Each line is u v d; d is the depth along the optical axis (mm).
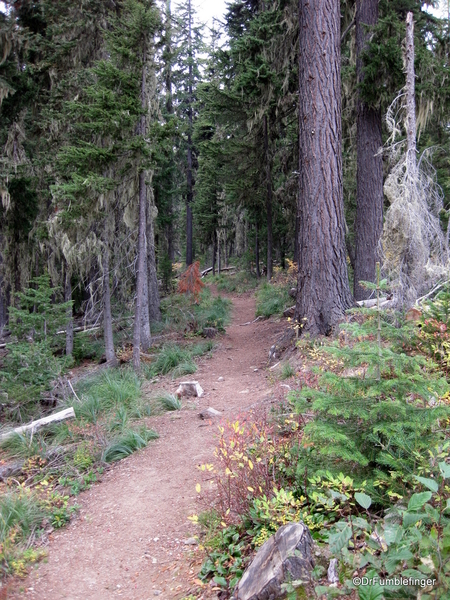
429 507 2570
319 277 9148
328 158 9156
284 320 14633
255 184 21297
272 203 23219
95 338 15109
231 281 29297
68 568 4164
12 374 9156
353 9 13359
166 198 21859
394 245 8367
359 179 11789
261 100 16547
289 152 19938
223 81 18109
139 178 11125
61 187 9555
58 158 10656
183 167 32938
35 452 6730
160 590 3680
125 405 8445
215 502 4758
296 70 15648
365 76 10938
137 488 5590
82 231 11234
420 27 12328
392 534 2453
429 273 8438
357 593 2586
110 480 5945
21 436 7121
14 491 5473
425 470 3141
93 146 10008
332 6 9242
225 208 31578
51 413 8516
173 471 5855
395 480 3420
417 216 8383
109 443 6781
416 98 10906
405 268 8422
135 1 10484
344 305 9133
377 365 3662
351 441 3482
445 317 6004
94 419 7535
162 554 4211
